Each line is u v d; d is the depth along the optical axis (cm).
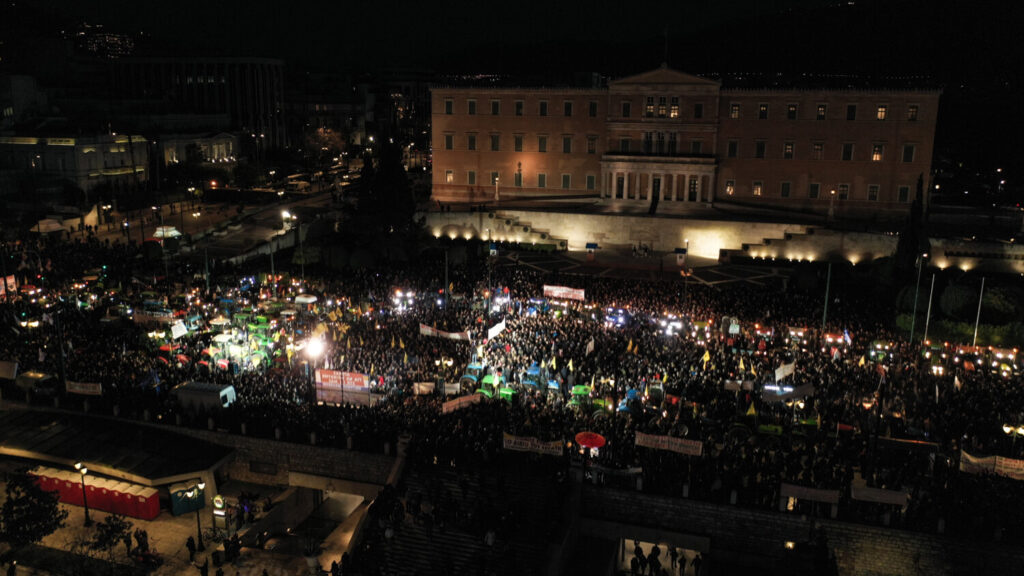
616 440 4609
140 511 4706
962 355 5894
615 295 7575
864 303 7656
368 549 4125
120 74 19188
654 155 11125
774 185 10875
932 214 10456
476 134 12075
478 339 6094
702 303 7262
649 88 11044
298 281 7862
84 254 8706
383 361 5659
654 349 5875
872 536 4069
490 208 11075
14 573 3947
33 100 14100
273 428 5041
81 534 4534
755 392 5153
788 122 10644
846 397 5125
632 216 10438
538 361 5650
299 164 17438
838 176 10569
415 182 15425
